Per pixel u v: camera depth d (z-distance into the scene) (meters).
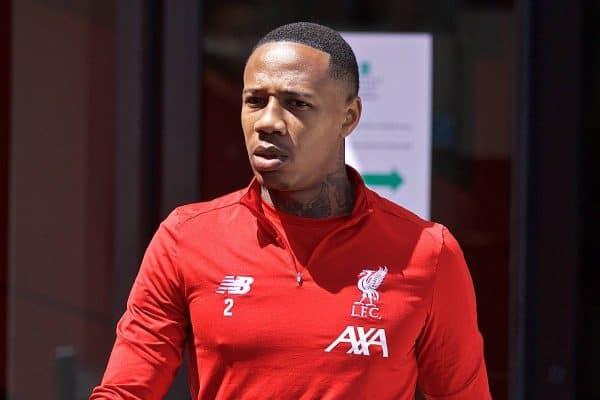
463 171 13.10
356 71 7.14
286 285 6.82
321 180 7.02
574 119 12.78
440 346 7.19
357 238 6.96
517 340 12.90
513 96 12.94
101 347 13.99
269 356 6.74
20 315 14.16
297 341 6.73
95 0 13.73
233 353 6.79
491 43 13.08
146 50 13.30
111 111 13.73
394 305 6.87
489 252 13.12
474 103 13.06
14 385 14.22
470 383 7.34
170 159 13.23
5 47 14.04
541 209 12.91
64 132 13.93
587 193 12.96
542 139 12.88
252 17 13.34
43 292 14.09
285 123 6.73
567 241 12.85
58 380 14.05
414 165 13.08
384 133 13.08
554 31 12.78
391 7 13.12
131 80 13.30
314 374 6.71
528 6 12.78
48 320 14.10
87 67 13.81
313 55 6.80
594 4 12.89
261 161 6.79
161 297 7.10
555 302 12.89
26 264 14.12
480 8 13.06
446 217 13.14
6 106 14.08
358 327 6.77
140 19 13.27
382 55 13.10
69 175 13.94
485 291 13.16
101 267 13.89
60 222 14.00
